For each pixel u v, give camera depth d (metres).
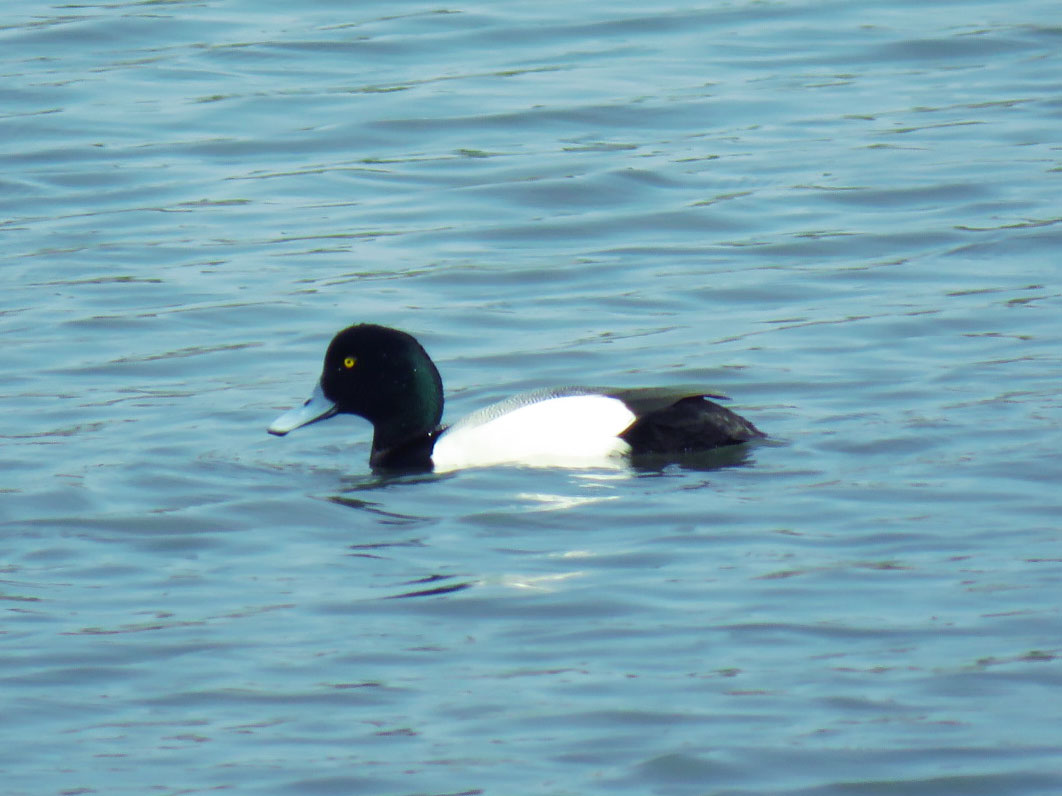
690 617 10.17
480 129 22.81
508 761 8.62
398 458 13.48
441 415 13.80
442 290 17.78
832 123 22.67
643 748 8.69
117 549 11.65
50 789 8.48
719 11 27.31
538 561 11.19
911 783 8.32
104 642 10.08
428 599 10.62
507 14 27.34
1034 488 11.97
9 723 9.12
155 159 21.95
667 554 11.18
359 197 20.78
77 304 17.41
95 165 21.78
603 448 13.05
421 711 9.16
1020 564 10.72
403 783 8.45
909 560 10.88
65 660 9.84
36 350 16.16
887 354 15.34
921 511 11.67
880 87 23.98
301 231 19.66
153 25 26.91
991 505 11.70
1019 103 23.11
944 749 8.59
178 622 10.38
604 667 9.59
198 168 21.75
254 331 16.70
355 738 8.90
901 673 9.36
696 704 9.11
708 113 23.14
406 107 23.55
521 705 9.18
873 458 12.76
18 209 20.44
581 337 16.33
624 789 8.34
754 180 20.81
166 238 19.44
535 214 20.12
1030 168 20.72
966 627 9.87
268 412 14.65
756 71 24.70
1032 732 8.70
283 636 10.13
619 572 10.93
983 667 9.38
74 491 12.73
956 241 18.64
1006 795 8.22
